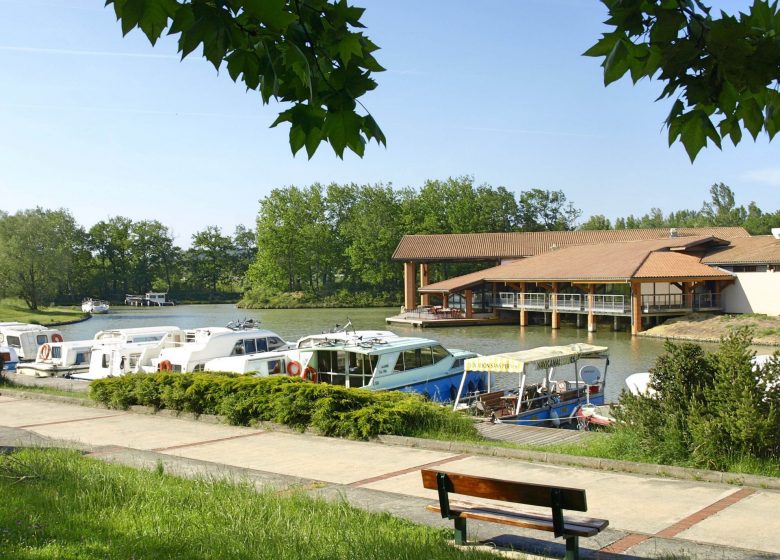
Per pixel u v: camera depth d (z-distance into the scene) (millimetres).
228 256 147750
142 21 2787
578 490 5602
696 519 7277
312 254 117625
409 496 8500
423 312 65750
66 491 8219
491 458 10734
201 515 7336
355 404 13172
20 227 87312
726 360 9961
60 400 18141
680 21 2914
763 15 2979
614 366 32656
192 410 15289
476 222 114500
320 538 6539
